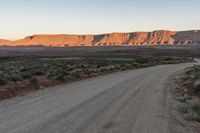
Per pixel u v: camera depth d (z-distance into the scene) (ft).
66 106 46.42
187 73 130.11
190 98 58.44
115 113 41.50
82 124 34.09
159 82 91.91
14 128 31.40
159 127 34.06
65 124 33.81
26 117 37.35
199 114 42.32
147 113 42.32
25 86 70.33
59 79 90.63
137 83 87.15
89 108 44.98
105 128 32.55
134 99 55.67
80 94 61.93
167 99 57.67
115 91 67.56
